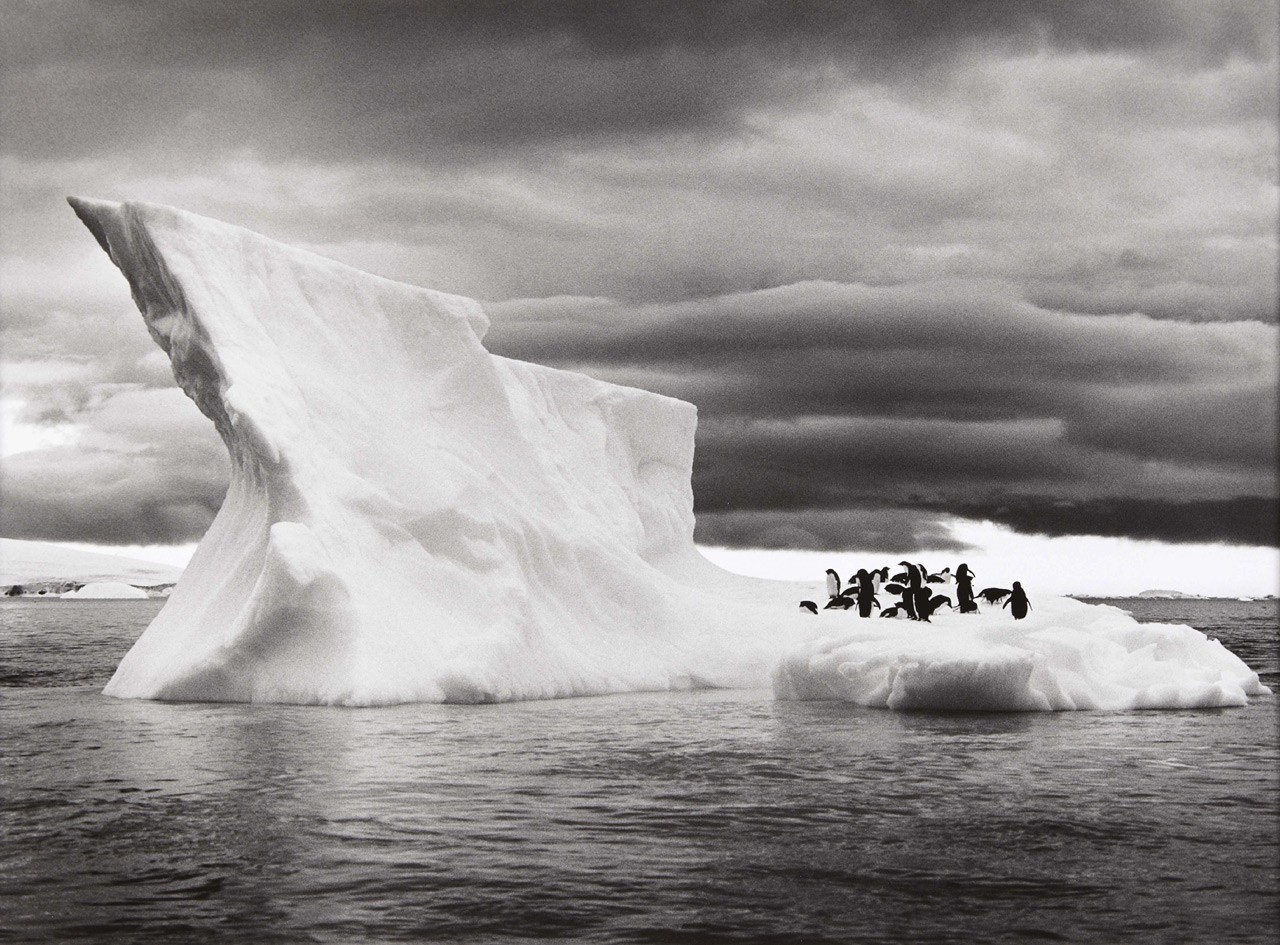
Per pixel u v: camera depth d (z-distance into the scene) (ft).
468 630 74.64
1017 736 60.03
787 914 31.14
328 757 51.52
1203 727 63.77
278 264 80.69
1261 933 29.94
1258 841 38.45
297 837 37.86
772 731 61.26
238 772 48.08
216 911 30.94
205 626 74.08
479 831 38.83
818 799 44.19
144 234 75.61
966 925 30.45
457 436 84.07
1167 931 30.04
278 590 68.08
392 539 75.05
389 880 33.45
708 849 37.06
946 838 38.63
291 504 71.56
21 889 32.63
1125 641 83.97
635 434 121.60
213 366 74.69
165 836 37.93
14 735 57.82
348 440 77.10
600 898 32.17
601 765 50.60
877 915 31.14
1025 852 37.01
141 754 52.16
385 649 69.92
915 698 70.85
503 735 58.65
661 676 83.92
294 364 77.41
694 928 30.09
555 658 78.38
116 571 539.70
